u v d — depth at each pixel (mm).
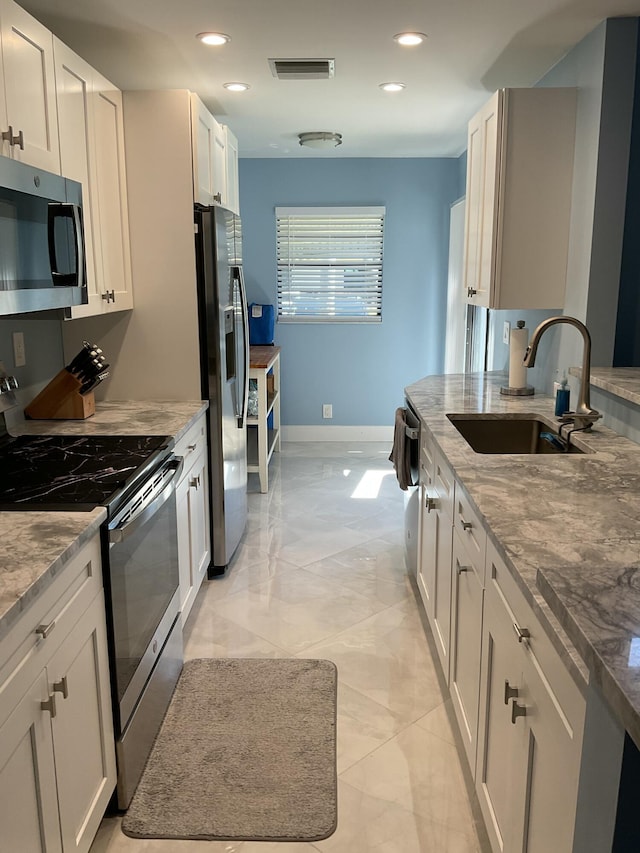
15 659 1330
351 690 2643
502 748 1644
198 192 3295
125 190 3244
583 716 1112
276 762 2246
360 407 6477
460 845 1923
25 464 2295
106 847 1935
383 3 2564
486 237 3225
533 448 3051
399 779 2174
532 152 3025
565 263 3117
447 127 4746
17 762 1343
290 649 2928
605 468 2152
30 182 1955
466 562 2082
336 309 6312
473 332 5488
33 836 1417
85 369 2994
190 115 3197
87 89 2672
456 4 2578
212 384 3432
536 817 1374
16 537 1642
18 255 1890
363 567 3738
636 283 2873
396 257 6199
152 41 2975
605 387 2547
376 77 3541
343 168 6062
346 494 4965
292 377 6438
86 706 1739
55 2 2553
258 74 3482
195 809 2053
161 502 2361
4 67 1927
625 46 2707
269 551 3949
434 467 2750
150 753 2279
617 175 2775
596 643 994
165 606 2463
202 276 3352
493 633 1729
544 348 3518
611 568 1290
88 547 1743
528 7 2582
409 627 3109
